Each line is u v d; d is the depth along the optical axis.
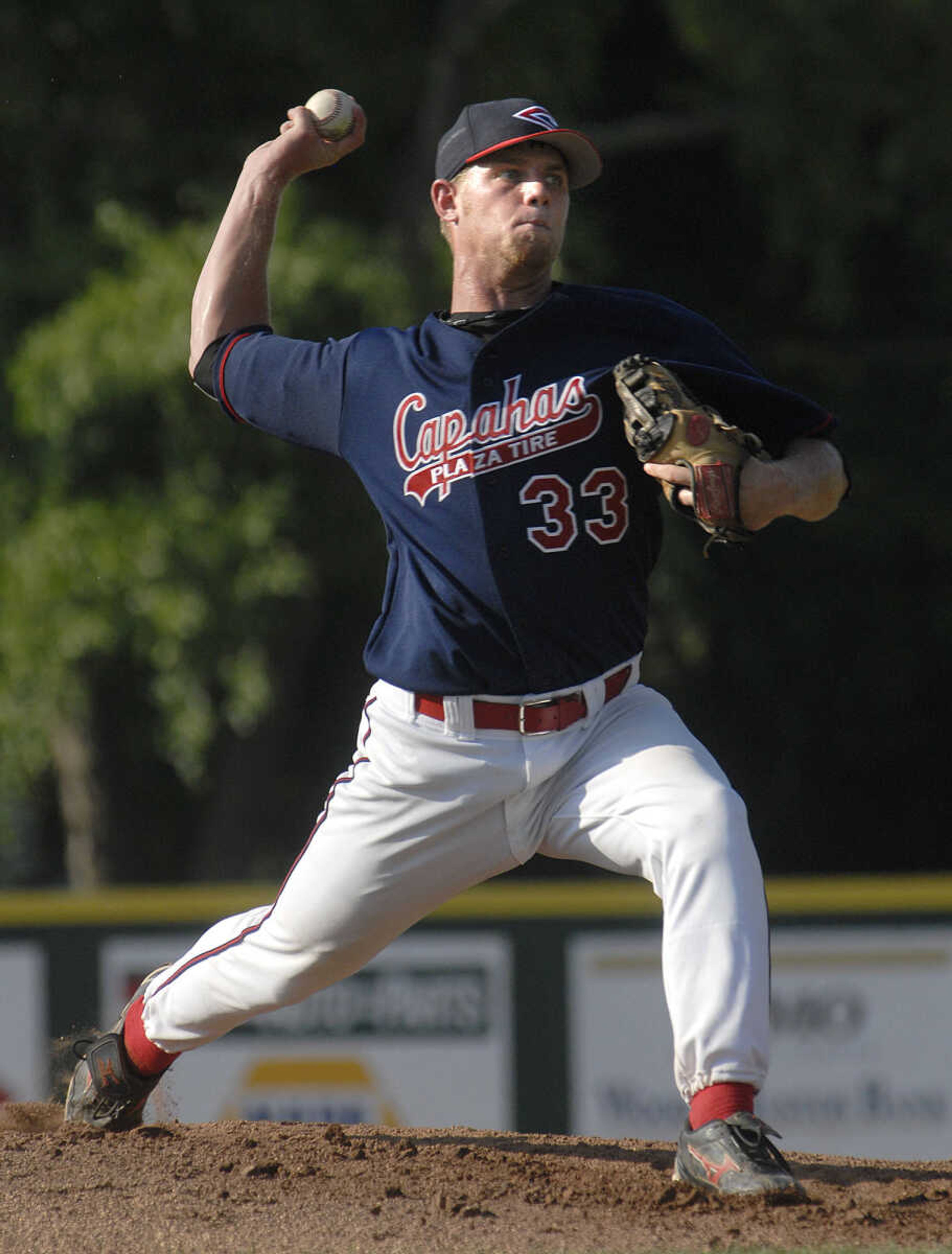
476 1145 13.48
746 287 47.59
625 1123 26.81
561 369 11.46
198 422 35.19
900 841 50.94
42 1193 11.59
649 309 11.73
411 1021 27.08
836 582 46.53
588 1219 10.89
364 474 11.79
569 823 11.56
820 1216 10.81
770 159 40.66
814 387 46.12
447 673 11.35
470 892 28.23
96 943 27.06
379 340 11.91
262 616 36.09
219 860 43.53
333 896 11.93
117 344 34.62
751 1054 10.95
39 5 38.81
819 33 39.06
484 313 11.82
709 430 11.03
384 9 40.47
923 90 40.06
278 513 35.47
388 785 11.64
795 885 28.03
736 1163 11.05
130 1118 13.68
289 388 12.03
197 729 35.81
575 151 11.81
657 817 11.12
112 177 39.12
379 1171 12.12
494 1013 27.03
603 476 11.39
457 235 11.93
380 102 40.66
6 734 36.09
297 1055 27.12
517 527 11.26
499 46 40.59
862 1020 27.42
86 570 34.84
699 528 41.78
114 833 44.78
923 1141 27.22
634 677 11.85
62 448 35.44
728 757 47.97
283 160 12.92
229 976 12.62
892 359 46.34
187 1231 10.77
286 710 43.06
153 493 35.69
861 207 40.91
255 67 40.66
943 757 50.16
